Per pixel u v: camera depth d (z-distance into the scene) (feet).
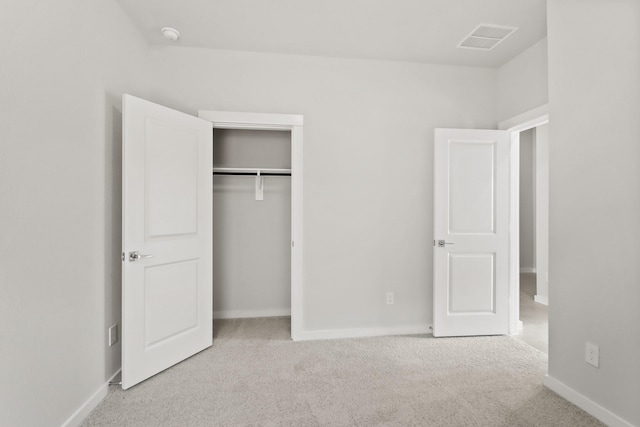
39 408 4.89
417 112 10.27
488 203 10.02
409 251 10.23
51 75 5.17
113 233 7.13
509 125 10.11
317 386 6.99
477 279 9.95
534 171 20.86
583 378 6.16
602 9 5.79
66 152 5.56
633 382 5.28
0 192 4.22
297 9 7.61
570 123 6.42
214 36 8.75
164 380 7.24
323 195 9.86
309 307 9.78
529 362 8.16
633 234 5.30
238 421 5.81
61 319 5.41
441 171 9.83
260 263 11.58
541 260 14.05
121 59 7.52
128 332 6.87
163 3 7.36
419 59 10.07
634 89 5.28
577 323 6.29
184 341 8.25
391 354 8.63
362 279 10.02
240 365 7.97
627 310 5.38
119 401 6.44
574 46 6.33
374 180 10.07
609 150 5.67
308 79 9.78
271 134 11.53
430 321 10.32
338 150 9.91
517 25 8.28
